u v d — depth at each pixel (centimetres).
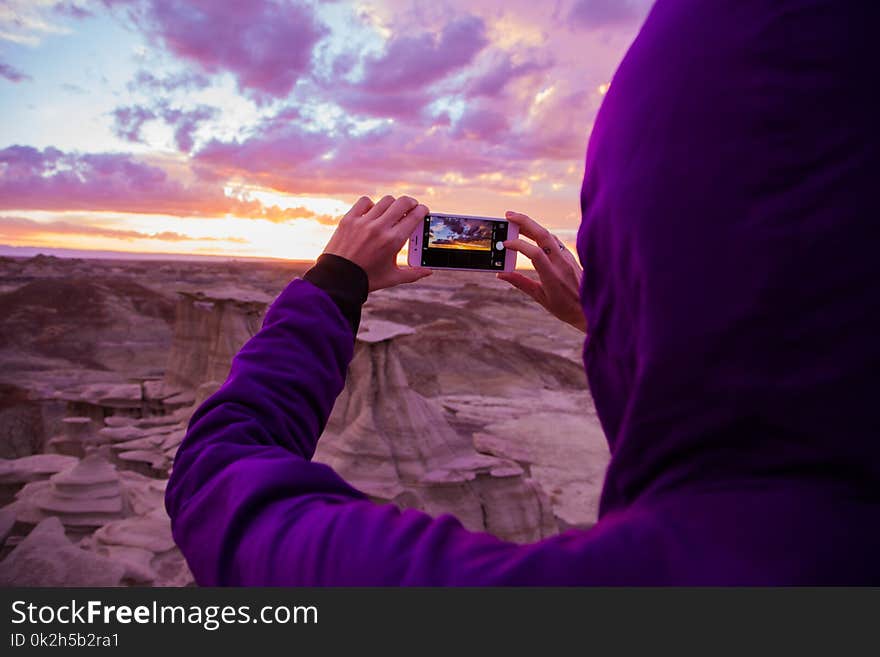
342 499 61
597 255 59
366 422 2753
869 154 45
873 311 43
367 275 90
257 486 60
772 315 45
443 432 2877
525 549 49
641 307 51
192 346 5478
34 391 6588
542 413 6044
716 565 43
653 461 50
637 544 45
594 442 5062
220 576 57
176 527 67
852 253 44
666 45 55
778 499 44
